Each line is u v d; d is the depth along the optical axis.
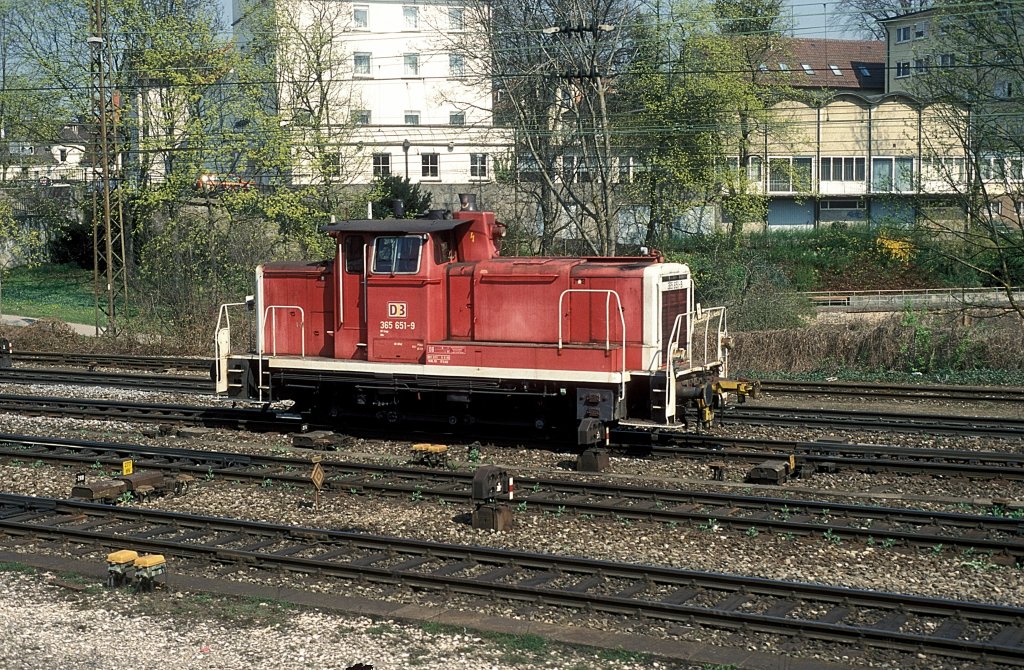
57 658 8.30
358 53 61.88
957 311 27.55
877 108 58.66
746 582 9.54
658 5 38.81
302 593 9.80
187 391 22.92
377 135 60.44
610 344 15.63
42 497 13.59
